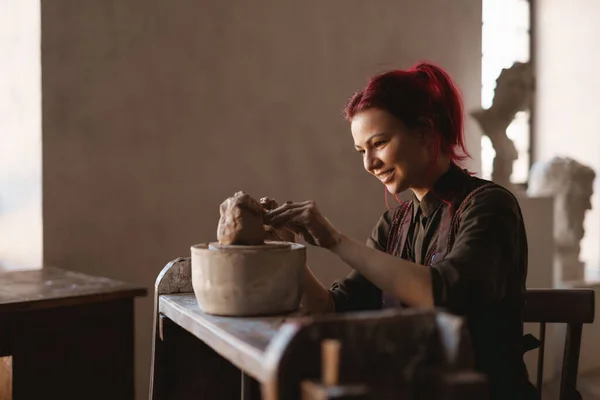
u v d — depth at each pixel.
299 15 3.16
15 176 2.70
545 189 4.06
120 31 2.65
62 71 2.52
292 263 1.10
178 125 2.80
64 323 1.92
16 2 2.64
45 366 1.89
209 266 1.08
